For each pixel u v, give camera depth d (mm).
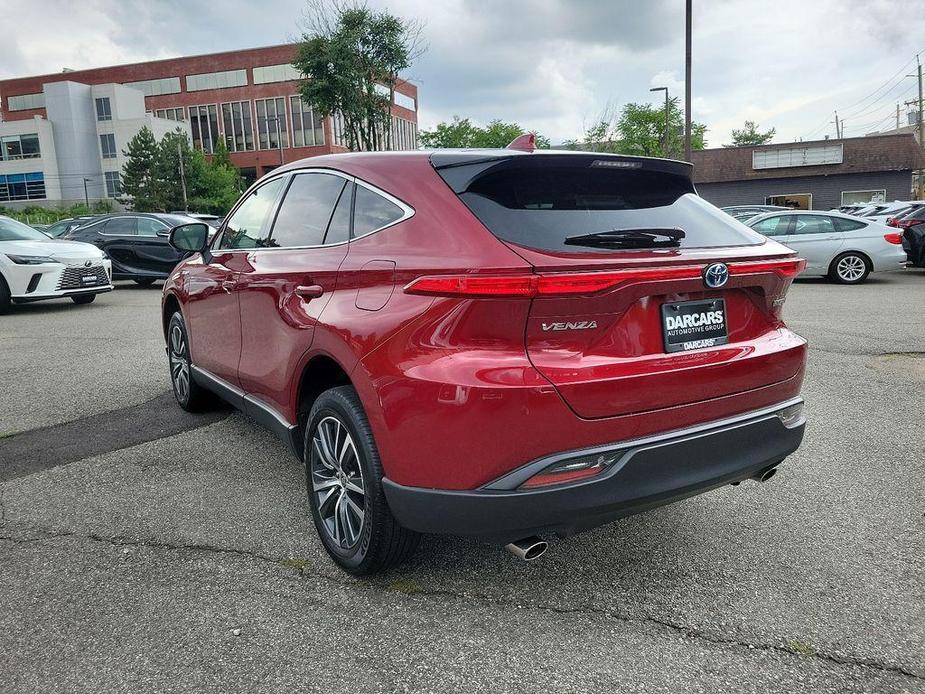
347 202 2875
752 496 3467
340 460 2693
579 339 2174
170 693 2049
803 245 13492
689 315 2379
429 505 2225
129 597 2566
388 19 29391
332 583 2656
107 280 11203
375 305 2412
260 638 2311
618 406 2180
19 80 82250
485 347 2123
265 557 2861
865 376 5883
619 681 2092
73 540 3021
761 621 2396
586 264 2129
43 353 7199
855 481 3639
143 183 66375
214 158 71812
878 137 35969
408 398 2203
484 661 2189
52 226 18266
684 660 2191
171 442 4305
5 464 3945
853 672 2127
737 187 37969
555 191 2455
